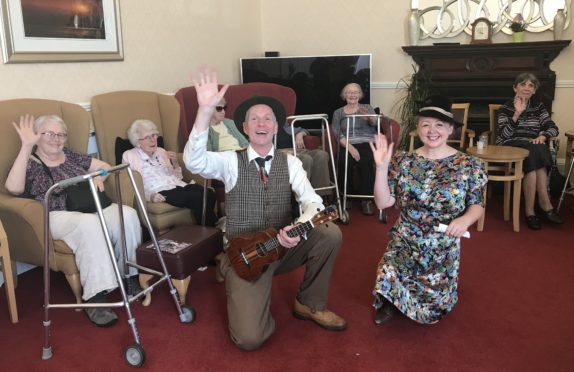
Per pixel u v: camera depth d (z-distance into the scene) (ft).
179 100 12.79
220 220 10.73
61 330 7.97
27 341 7.68
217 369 6.91
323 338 7.61
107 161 10.95
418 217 7.50
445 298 7.66
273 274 7.64
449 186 7.27
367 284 9.39
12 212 8.23
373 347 7.36
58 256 8.26
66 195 8.55
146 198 10.17
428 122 7.25
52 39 10.39
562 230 12.02
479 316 8.16
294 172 7.50
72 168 8.99
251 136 7.18
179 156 11.50
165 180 10.54
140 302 8.79
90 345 7.54
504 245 11.13
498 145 13.50
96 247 8.00
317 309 7.82
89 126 10.14
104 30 11.59
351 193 14.01
